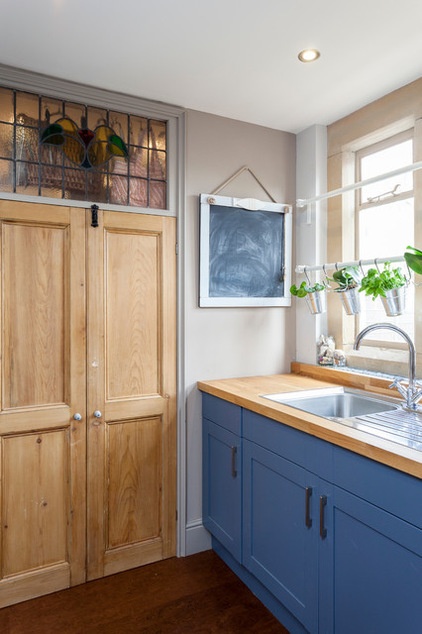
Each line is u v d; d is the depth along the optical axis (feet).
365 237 7.99
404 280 6.08
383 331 7.48
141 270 7.36
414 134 6.74
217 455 7.38
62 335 6.79
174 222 7.61
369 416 5.56
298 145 8.62
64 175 6.84
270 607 6.39
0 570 6.40
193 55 6.01
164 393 7.55
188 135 7.67
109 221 7.07
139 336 7.37
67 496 6.83
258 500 6.31
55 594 6.71
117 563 7.24
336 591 4.89
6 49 5.86
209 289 7.82
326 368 7.88
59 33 5.50
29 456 6.57
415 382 6.33
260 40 5.65
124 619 6.20
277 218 8.48
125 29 5.41
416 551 3.93
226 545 7.10
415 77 6.63
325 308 8.39
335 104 7.52
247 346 8.29
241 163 8.16
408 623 4.02
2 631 5.96
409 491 4.00
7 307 6.41
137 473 7.38
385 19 5.22
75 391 6.84
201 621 6.18
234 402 6.72
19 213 6.44
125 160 7.30
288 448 5.66
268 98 7.29
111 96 7.03
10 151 6.47
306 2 4.90
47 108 6.75
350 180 8.13
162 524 7.63
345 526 4.76
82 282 6.87
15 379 6.48
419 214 6.68
